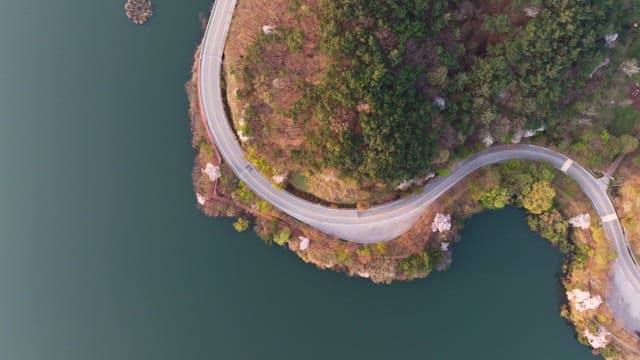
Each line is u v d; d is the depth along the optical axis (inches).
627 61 4345.5
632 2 4165.8
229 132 4547.2
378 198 4503.0
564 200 4630.9
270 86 4060.0
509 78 4084.6
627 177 4547.2
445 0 3831.2
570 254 4687.5
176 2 4874.5
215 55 4576.8
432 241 4569.4
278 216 4537.4
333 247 4512.8
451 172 4633.4
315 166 4136.3
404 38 3742.6
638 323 4628.4
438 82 3959.2
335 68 3789.4
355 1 3570.4
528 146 4660.4
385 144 3863.2
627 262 4628.4
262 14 4222.4
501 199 4517.7
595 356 4598.9
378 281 4549.7
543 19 3905.0
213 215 4626.0
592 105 4345.5
